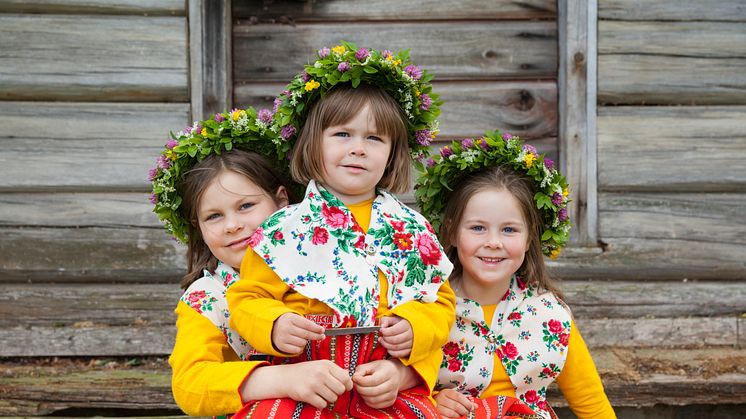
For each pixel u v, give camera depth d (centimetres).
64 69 301
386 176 203
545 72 318
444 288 202
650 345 306
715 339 307
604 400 227
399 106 201
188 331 196
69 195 305
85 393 264
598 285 311
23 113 301
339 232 189
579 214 312
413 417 183
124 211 306
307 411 177
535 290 226
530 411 209
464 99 317
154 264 307
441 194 229
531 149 226
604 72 312
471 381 216
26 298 303
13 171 301
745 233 315
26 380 271
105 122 303
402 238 194
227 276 206
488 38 317
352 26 314
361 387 178
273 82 314
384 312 188
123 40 302
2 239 303
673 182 313
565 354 220
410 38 315
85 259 306
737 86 314
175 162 209
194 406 185
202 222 205
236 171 202
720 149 314
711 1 312
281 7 312
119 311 304
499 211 211
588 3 307
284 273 185
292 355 179
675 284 314
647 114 313
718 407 279
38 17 300
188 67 304
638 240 314
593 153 310
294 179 202
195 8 300
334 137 191
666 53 313
